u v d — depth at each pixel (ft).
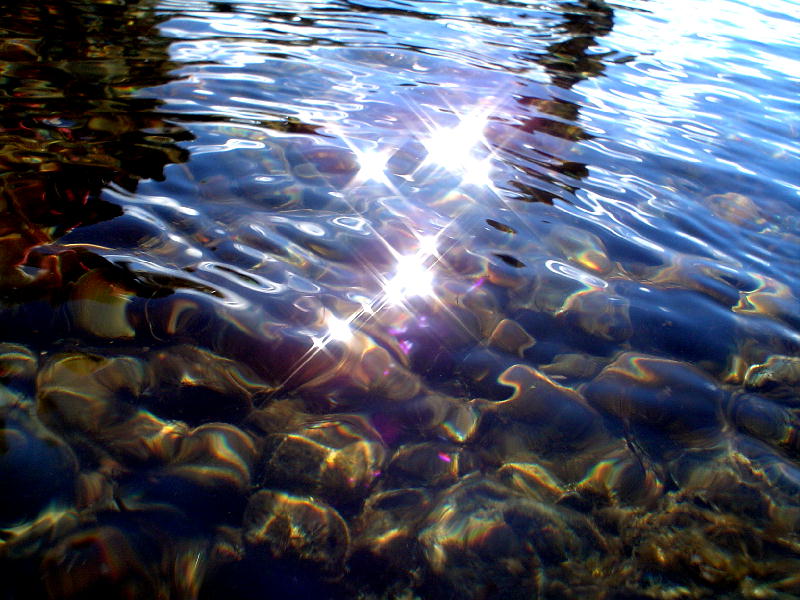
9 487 1.76
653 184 3.95
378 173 3.65
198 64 5.25
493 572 1.80
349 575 1.74
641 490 2.04
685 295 2.89
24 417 1.94
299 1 8.37
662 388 2.38
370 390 2.25
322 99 4.76
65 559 1.63
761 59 7.63
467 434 2.16
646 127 4.99
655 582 1.81
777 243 3.43
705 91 6.16
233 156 3.62
